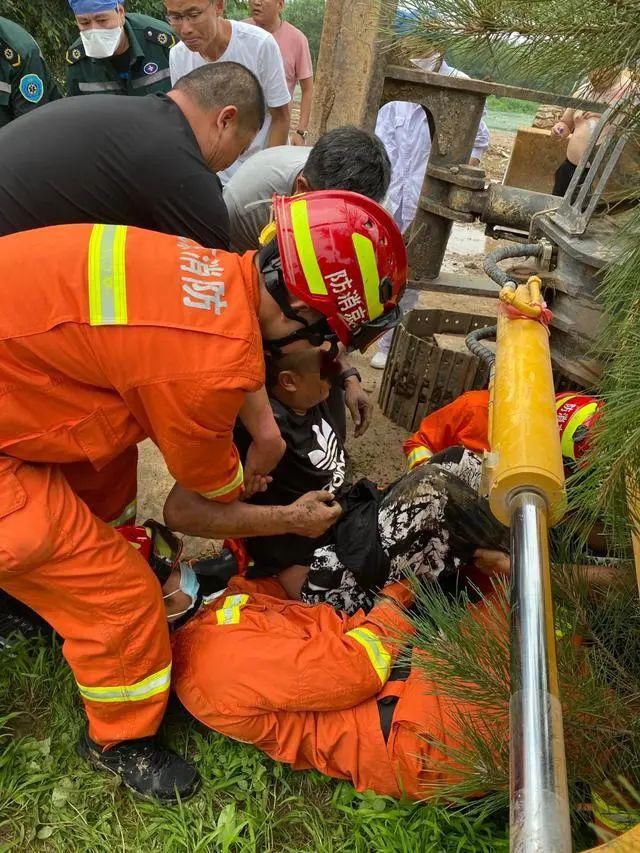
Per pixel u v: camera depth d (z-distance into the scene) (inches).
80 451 66.7
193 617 83.1
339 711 75.3
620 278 63.5
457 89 109.3
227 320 61.1
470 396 105.7
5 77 132.4
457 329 153.1
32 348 61.2
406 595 84.3
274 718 74.5
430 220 122.9
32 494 66.4
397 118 150.9
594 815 61.9
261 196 102.7
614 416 50.9
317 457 84.3
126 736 73.5
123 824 73.3
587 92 62.9
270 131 143.0
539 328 73.5
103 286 60.9
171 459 65.8
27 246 63.0
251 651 75.4
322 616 81.0
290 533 80.4
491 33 57.6
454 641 67.0
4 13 256.1
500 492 58.0
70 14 275.3
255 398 71.3
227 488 70.4
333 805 75.0
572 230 90.8
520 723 39.6
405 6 61.1
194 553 106.1
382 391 144.0
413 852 69.4
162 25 137.9
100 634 69.6
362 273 61.7
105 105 82.4
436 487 81.0
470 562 85.4
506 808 73.4
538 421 60.1
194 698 77.0
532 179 239.8
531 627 44.8
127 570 70.1
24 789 73.9
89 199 80.3
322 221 61.2
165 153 81.6
